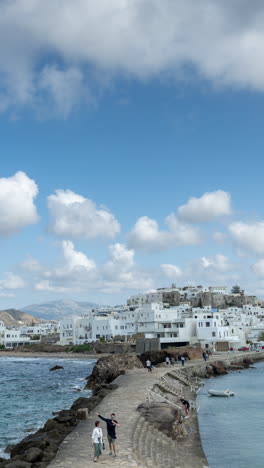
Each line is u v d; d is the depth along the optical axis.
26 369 130.00
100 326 182.38
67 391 77.62
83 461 25.36
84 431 32.91
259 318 191.25
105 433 31.86
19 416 54.72
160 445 32.66
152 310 165.88
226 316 180.25
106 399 46.91
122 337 175.38
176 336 153.25
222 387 72.50
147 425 36.00
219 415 48.53
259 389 69.12
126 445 28.72
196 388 70.44
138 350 150.50
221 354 126.06
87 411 38.59
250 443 36.41
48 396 72.06
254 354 127.44
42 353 189.50
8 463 25.00
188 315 177.25
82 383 90.06
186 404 50.53
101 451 26.94
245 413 49.59
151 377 66.31
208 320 147.50
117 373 78.25
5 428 47.78
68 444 29.33
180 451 33.16
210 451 34.00
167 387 61.62
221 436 38.94
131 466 24.36
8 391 79.94
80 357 167.38
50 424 37.25
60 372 116.00
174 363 96.31
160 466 27.61
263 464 30.77
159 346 146.75
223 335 147.38
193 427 42.69
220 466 30.22
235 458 32.16
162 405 41.69
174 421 38.38
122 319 183.38
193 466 29.59
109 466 24.38
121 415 37.94
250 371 100.69
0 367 139.88
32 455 25.80
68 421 38.34
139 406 41.41
